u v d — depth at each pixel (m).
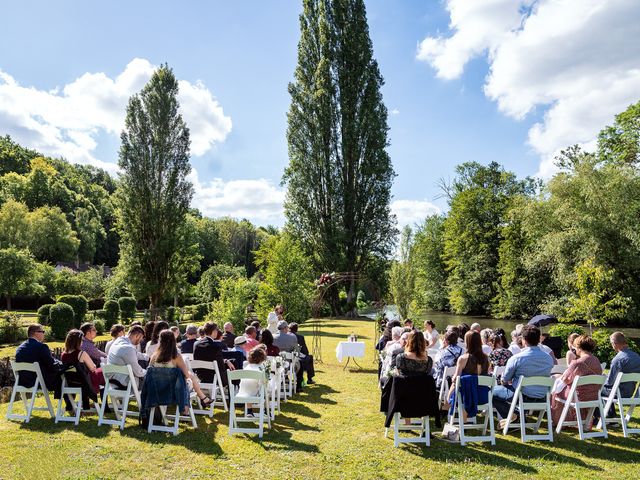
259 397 6.09
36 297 39.66
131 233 28.44
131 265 28.20
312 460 5.24
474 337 6.08
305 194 33.88
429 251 45.75
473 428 6.52
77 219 65.81
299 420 7.01
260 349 6.66
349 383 10.16
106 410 7.14
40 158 75.31
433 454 5.46
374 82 34.28
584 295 15.76
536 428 6.32
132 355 6.65
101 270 42.72
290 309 20.83
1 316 23.03
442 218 47.53
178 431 6.18
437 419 5.82
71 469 4.86
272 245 31.52
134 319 30.06
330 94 33.88
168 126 28.81
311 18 34.75
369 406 7.96
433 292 45.22
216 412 7.36
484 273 38.06
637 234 19.72
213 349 7.48
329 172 33.69
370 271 34.53
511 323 33.78
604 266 20.25
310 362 10.10
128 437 5.94
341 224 34.34
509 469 4.98
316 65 34.41
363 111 34.09
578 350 6.61
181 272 30.44
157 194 28.53
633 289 20.88
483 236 38.97
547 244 23.30
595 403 6.18
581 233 21.28
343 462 5.20
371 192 34.56
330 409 7.73
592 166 21.77
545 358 6.20
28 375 6.70
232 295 18.72
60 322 20.91
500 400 6.41
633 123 26.22
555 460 5.26
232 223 81.56
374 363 13.18
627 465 5.11
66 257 57.75
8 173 67.81
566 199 22.94
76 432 6.11
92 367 6.84
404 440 5.75
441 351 7.27
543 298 32.88
